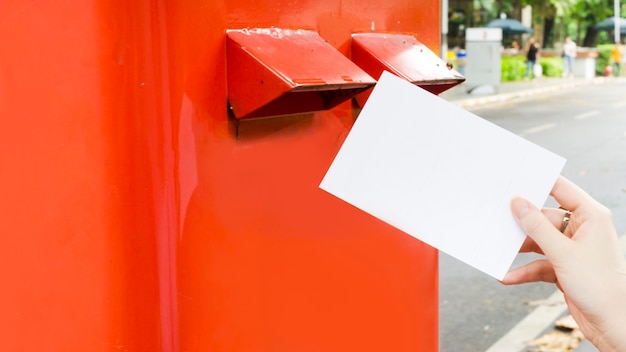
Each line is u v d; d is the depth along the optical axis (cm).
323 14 97
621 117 945
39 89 80
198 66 83
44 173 81
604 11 2445
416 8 114
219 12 84
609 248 78
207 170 85
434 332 120
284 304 95
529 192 80
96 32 78
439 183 81
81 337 82
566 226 83
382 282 109
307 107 91
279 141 92
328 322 101
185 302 84
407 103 82
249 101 84
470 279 324
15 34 80
